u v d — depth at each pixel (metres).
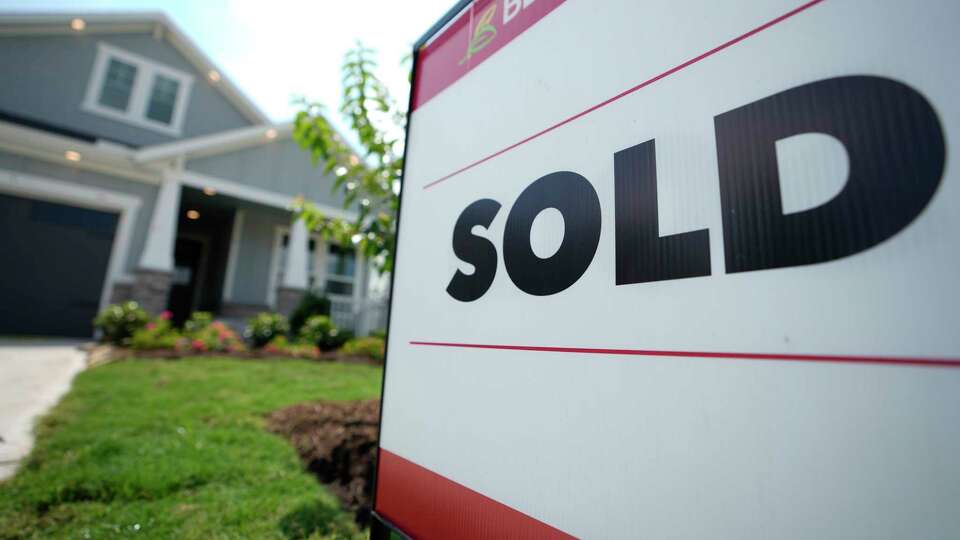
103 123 9.39
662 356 0.79
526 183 1.14
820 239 0.65
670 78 0.88
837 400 0.60
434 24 1.64
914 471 0.53
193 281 13.02
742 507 0.66
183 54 10.60
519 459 1.00
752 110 0.75
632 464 0.80
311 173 10.60
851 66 0.65
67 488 2.03
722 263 0.74
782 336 0.66
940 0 0.59
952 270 0.54
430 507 1.22
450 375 1.25
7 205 7.66
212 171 9.23
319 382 4.74
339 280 11.71
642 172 0.89
